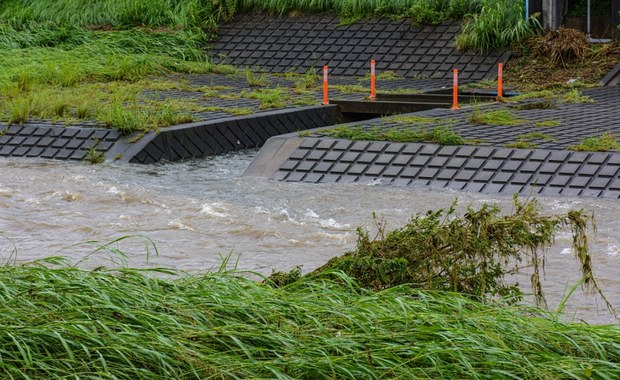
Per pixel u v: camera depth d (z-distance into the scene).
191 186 18.52
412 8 34.72
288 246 14.10
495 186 17.50
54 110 23.81
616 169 17.39
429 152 18.88
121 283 8.43
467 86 30.70
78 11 38.03
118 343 7.25
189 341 7.45
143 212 16.27
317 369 7.19
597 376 7.32
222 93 28.45
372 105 26.27
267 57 35.09
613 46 32.81
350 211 16.22
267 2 37.22
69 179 18.88
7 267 8.71
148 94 27.86
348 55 34.31
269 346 7.55
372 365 7.29
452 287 9.61
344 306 8.34
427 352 7.31
